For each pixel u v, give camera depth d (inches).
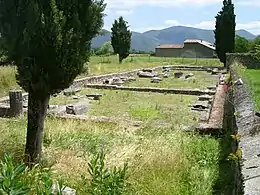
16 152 247.3
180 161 225.5
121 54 1483.8
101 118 403.9
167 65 1491.1
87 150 265.4
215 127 331.9
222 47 1460.4
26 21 210.2
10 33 214.1
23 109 468.8
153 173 201.6
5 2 212.8
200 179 208.7
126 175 194.4
